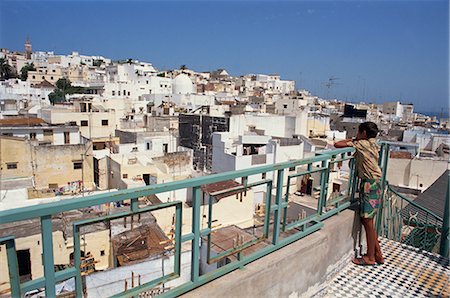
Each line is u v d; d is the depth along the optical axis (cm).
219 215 1539
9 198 1584
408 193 2711
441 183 1461
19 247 1000
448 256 475
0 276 838
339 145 415
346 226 404
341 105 7775
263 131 3012
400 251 464
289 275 312
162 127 3638
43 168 2208
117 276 927
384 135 4122
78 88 6078
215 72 11675
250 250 346
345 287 371
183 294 239
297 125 3256
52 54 10325
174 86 6506
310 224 378
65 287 822
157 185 212
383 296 356
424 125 5634
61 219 1181
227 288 253
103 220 195
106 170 2303
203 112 3869
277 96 7106
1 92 4878
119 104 4488
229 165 2314
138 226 1210
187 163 2423
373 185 395
